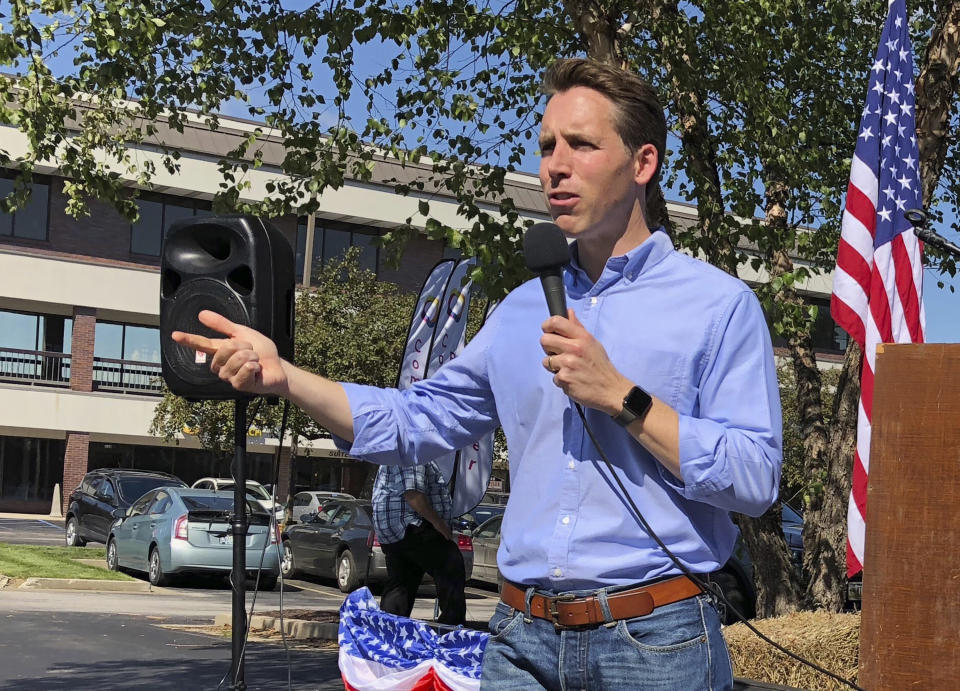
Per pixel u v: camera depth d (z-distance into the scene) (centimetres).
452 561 761
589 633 212
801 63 1122
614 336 219
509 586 227
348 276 2888
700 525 215
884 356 218
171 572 1642
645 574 211
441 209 4112
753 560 977
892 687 213
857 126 1230
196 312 425
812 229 1263
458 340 825
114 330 3919
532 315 233
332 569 1802
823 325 4644
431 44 1020
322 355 2725
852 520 712
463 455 788
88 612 1297
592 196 219
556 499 218
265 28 999
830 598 936
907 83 771
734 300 217
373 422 240
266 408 2673
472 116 1027
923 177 858
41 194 3775
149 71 1073
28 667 895
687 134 957
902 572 213
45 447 3872
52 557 1959
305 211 1048
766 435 210
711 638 212
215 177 3706
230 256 425
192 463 4069
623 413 200
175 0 1041
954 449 210
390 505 761
